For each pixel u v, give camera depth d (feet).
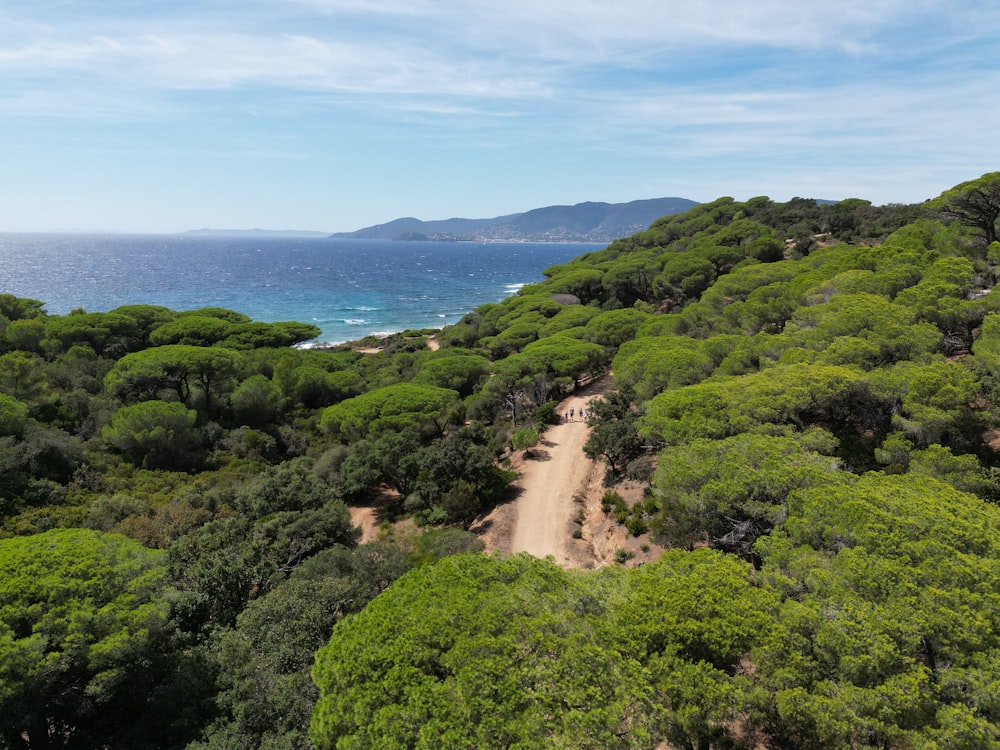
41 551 52.31
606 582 46.73
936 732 29.86
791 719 32.09
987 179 118.11
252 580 65.46
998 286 90.79
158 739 47.60
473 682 32.96
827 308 99.35
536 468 112.47
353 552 68.95
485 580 44.70
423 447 109.09
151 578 53.42
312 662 50.42
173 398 138.82
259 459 118.32
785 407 68.54
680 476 57.98
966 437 64.59
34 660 41.73
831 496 47.98
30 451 95.50
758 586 44.14
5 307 190.29
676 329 147.33
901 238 139.54
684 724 32.86
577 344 159.84
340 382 158.20
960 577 37.76
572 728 30.01
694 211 370.12
